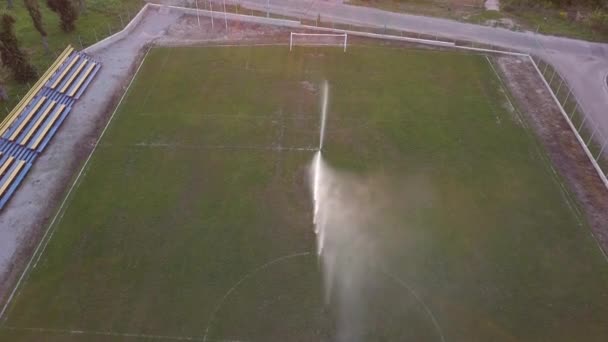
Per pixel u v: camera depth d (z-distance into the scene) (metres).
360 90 29.17
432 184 22.25
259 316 16.58
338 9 40.34
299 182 22.22
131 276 17.86
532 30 36.94
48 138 24.58
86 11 37.50
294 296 17.27
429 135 25.41
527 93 29.27
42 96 26.84
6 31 26.77
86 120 26.33
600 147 24.92
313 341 15.88
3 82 28.09
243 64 31.78
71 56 30.78
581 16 38.84
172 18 38.22
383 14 39.50
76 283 17.58
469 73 31.20
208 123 26.06
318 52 33.44
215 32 36.28
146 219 20.20
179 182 22.12
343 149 24.34
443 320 16.56
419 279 17.95
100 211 20.56
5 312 16.53
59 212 20.52
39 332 15.91
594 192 22.08
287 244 19.23
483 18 38.94
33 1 29.55
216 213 20.56
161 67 31.28
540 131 25.97
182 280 17.75
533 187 22.19
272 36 35.69
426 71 31.30
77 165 23.14
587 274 18.23
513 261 18.64
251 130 25.56
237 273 18.05
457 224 20.22
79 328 16.08
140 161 23.38
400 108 27.55
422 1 42.66
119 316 16.48
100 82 29.66
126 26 35.56
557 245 19.38
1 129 23.67
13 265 18.22
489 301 17.19
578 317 16.72
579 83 30.53
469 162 23.61
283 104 27.75
